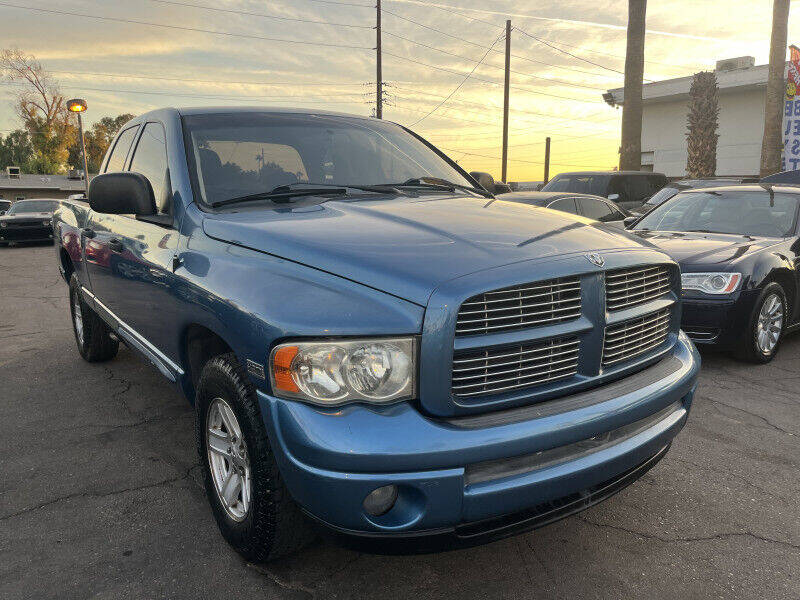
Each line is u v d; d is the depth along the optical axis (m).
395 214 2.63
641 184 14.05
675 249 5.59
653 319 2.60
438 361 1.95
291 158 3.32
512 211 2.85
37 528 2.76
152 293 3.06
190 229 2.84
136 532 2.73
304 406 1.98
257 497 2.25
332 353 1.95
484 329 2.01
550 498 2.09
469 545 2.04
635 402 2.28
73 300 5.23
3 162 73.06
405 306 1.98
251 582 2.39
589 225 2.72
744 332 5.23
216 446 2.62
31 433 3.79
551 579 2.44
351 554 2.59
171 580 2.40
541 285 2.11
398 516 1.98
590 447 2.21
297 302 2.08
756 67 23.19
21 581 2.38
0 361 5.34
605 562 2.55
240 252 2.48
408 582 2.41
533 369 2.14
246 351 2.17
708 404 4.40
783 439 3.80
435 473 1.90
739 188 6.70
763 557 2.59
